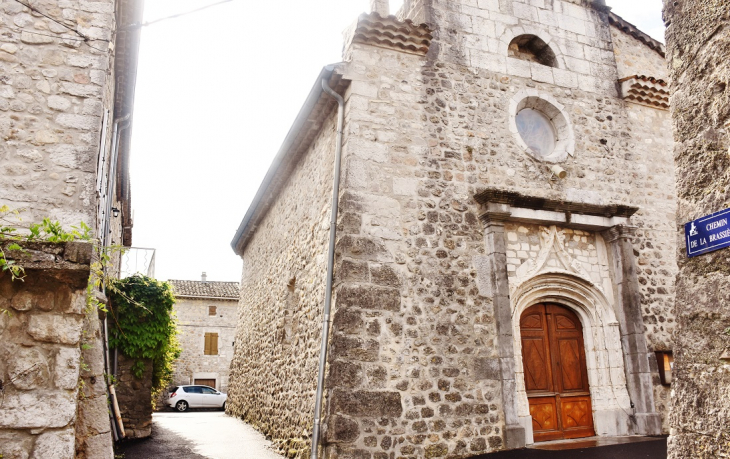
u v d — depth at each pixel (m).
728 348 2.95
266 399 10.63
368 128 7.50
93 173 5.73
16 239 3.29
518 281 7.76
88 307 5.07
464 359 7.07
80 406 5.12
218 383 25.95
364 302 6.77
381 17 7.80
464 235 7.62
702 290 3.17
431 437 6.59
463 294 7.34
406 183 7.49
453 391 6.88
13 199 5.43
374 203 7.22
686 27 3.59
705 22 3.44
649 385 7.82
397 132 7.65
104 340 8.07
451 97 8.16
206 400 22.17
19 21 5.91
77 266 3.31
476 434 6.82
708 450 2.96
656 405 7.87
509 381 7.11
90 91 5.95
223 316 26.98
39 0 6.03
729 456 2.84
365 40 7.86
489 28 8.80
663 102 9.64
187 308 26.58
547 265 8.06
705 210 3.25
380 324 6.78
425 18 8.39
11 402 3.10
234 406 14.70
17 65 5.79
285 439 8.32
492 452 6.80
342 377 6.40
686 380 3.17
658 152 9.46
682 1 3.65
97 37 6.12
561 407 7.88
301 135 9.38
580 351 8.30
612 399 7.91
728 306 2.99
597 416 7.87
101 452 5.09
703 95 3.39
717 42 3.34
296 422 7.78
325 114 8.55
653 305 8.46
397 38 7.95
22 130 5.64
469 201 7.82
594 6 9.86
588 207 8.29
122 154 11.61
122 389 9.29
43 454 3.09
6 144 5.55
